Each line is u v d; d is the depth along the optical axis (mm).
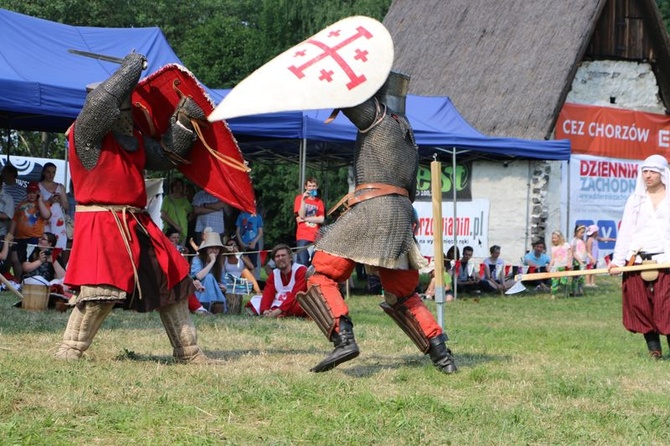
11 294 14508
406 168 7059
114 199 7086
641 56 27219
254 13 54281
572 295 20844
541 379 7359
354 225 6953
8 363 6832
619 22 26828
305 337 9711
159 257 7293
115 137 7133
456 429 5570
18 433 4980
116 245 7059
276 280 13000
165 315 7531
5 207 16188
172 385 6414
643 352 10031
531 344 10203
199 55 44375
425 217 24953
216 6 52281
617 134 26859
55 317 10742
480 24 28625
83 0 44062
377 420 5645
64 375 6453
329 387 6531
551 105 24656
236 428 5348
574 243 21969
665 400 6770
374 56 7004
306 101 6715
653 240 9500
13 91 13297
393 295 7387
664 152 27969
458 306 17266
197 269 13766
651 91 27719
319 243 7027
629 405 6562
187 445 4969
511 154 20500
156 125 7465
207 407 5812
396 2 32219
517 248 24547
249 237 17625
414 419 5691
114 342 8633
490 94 26422
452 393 6711
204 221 16750
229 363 7555
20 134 43750
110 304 7180
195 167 7641
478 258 24328
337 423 5520
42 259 14281
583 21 25562
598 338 11453
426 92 28375
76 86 14016
